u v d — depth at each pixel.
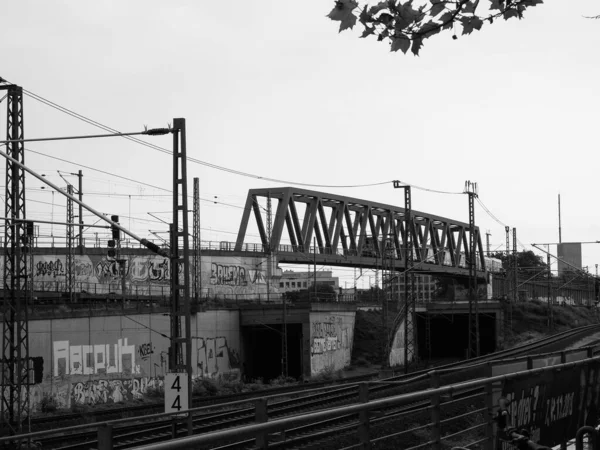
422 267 101.62
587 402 14.99
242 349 68.25
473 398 10.84
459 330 110.25
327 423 19.62
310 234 83.94
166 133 27.52
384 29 6.51
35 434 11.14
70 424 36.34
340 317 75.62
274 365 73.75
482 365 13.55
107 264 72.62
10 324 35.03
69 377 48.00
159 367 55.97
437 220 106.94
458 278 118.06
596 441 9.02
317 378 67.06
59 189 24.55
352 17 6.41
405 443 10.42
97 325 50.56
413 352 81.94
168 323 57.25
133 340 53.62
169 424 26.03
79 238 71.69
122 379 52.25
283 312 66.12
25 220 32.06
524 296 124.50
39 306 48.84
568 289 133.75
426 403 12.64
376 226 95.38
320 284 150.00
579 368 14.57
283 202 81.69
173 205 27.81
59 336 47.62
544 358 15.98
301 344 68.00
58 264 70.62
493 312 98.81
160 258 75.25
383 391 34.00
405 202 61.88
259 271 80.19
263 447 7.76
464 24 6.56
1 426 34.75
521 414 11.82
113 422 9.45
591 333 81.06
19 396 34.22
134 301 67.56
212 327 63.66
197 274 67.94
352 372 73.50
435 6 6.42
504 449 11.11
